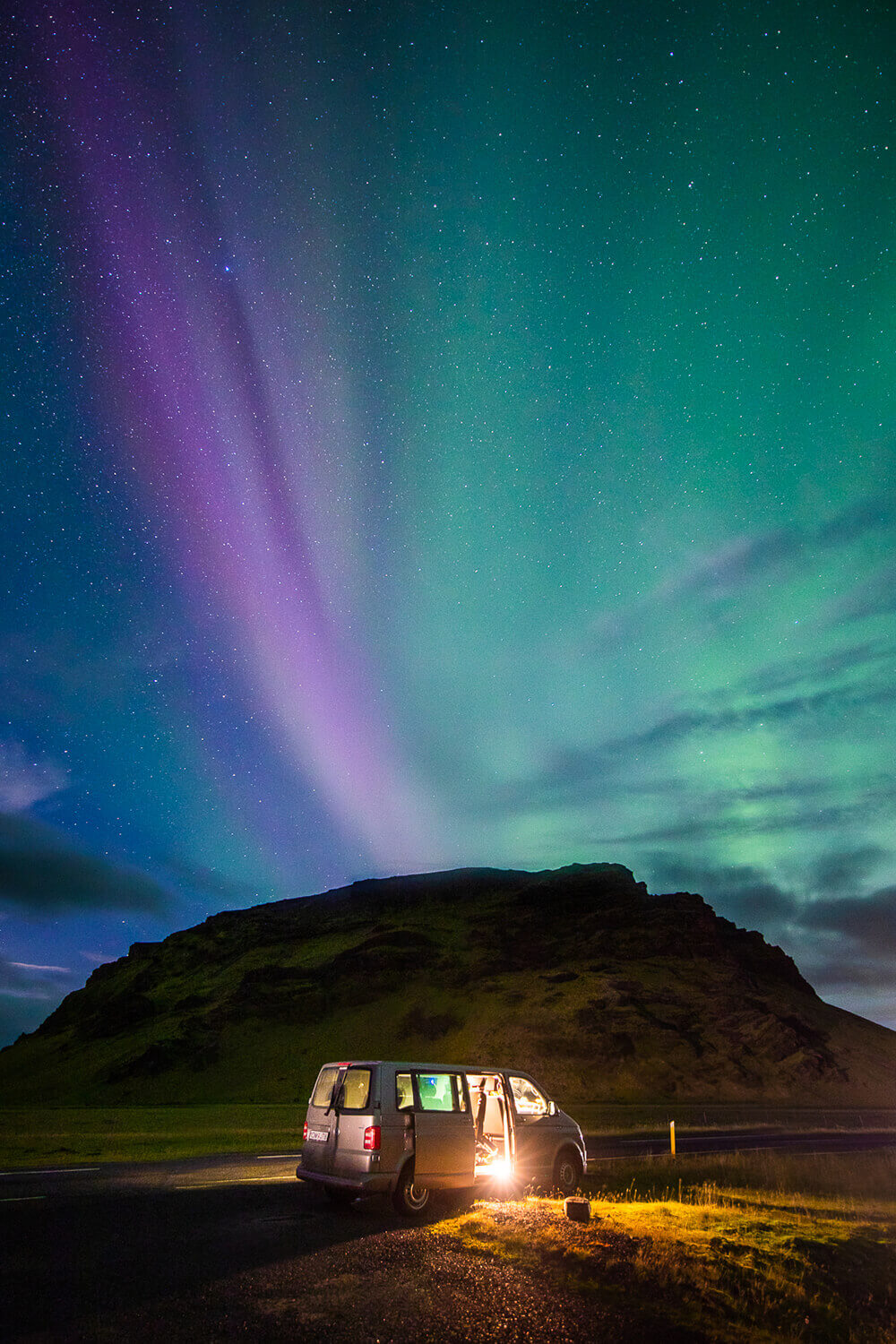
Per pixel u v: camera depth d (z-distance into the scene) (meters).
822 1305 9.44
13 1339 6.45
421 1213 12.68
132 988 161.50
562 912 147.75
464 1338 7.01
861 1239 12.27
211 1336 6.64
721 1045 99.44
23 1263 8.94
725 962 125.12
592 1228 10.73
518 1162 14.49
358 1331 6.93
